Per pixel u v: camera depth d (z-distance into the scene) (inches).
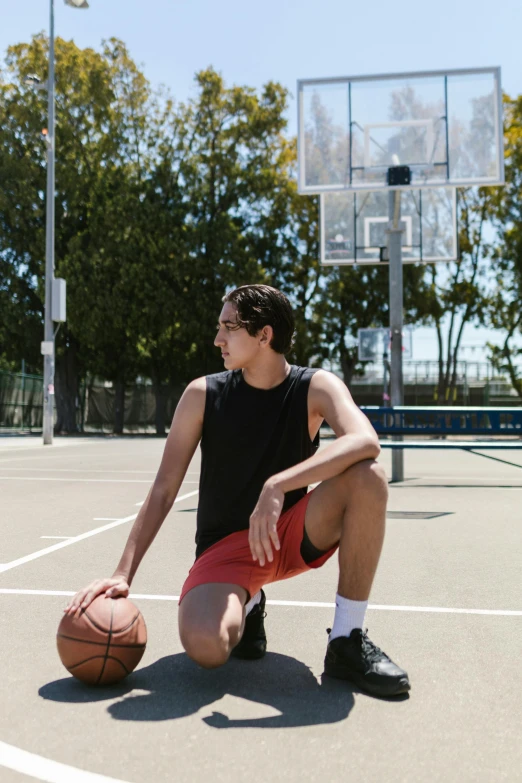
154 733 90.0
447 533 263.7
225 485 112.1
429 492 401.1
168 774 79.3
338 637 109.3
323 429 1261.1
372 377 1469.0
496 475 516.1
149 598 164.6
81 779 77.9
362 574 107.7
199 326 1275.8
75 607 104.3
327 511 107.4
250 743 87.4
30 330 1306.6
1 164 1309.1
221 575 105.3
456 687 108.9
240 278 1283.2
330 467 100.7
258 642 120.6
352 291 1331.2
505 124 1328.7
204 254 1312.7
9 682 108.4
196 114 1369.3
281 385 112.9
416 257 690.2
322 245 700.0
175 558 213.5
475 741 89.2
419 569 200.7
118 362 1353.3
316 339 1376.7
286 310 111.3
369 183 530.0
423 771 80.8
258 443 111.2
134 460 619.2
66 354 1360.7
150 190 1309.1
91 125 1333.7
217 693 104.0
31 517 294.7
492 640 134.6
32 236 1315.2
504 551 228.2
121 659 103.7
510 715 97.8
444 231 687.1
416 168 529.0
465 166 522.9
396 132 532.1
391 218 484.4
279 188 1384.1
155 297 1268.5
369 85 531.2
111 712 96.6
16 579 183.8
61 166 1299.2
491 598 168.1
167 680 109.3
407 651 127.5
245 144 1385.3
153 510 111.0
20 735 89.1
